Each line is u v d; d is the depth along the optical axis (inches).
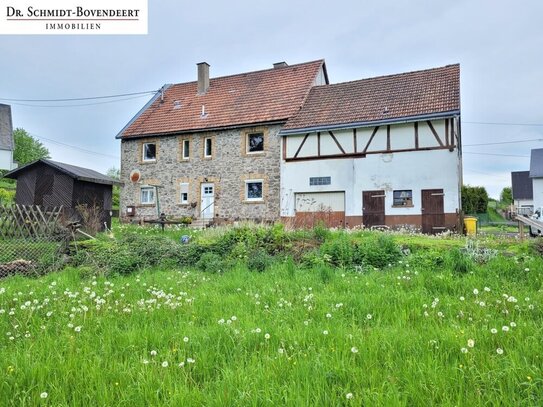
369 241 359.3
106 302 209.2
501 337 130.9
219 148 885.8
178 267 361.7
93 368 115.7
